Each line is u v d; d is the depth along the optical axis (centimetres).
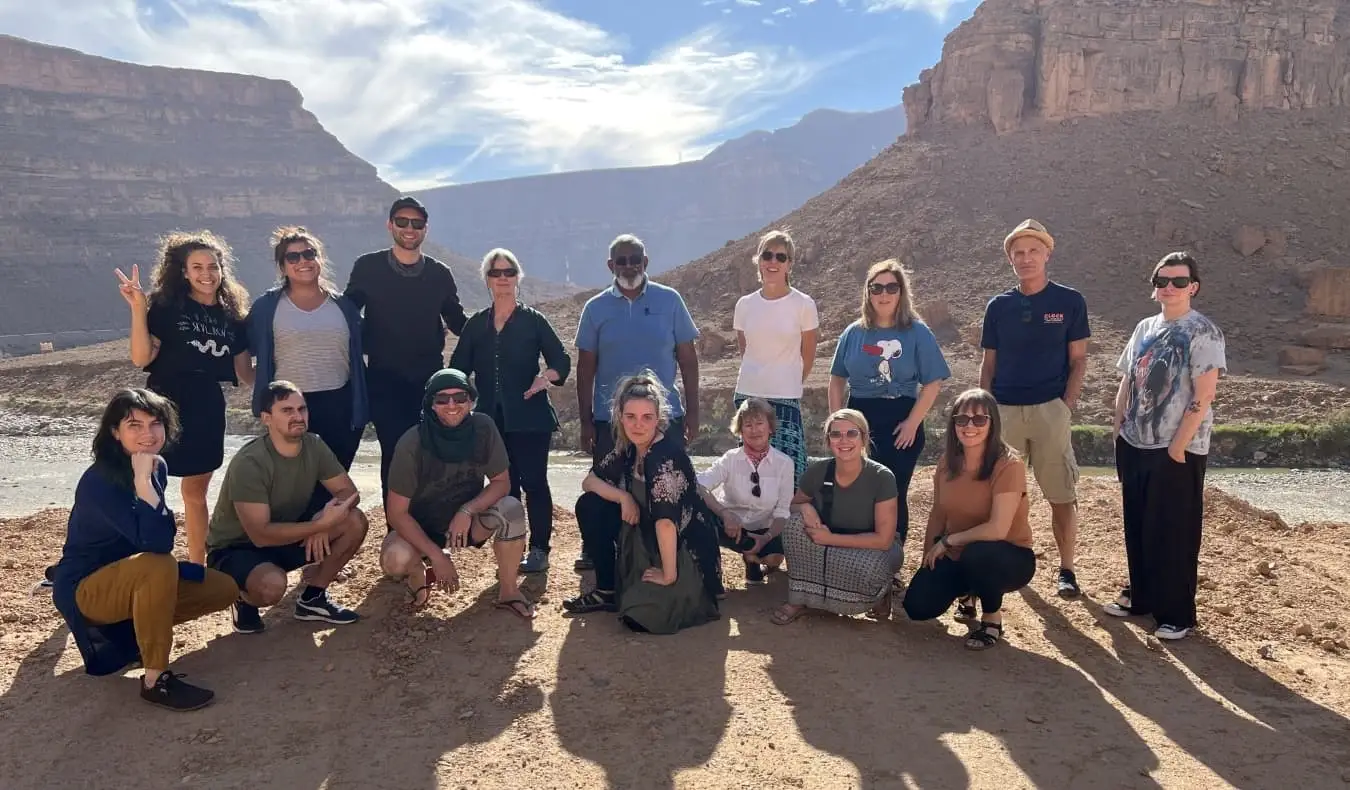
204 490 538
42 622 510
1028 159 5066
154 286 518
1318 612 561
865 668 449
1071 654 484
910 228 4709
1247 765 366
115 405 402
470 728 389
